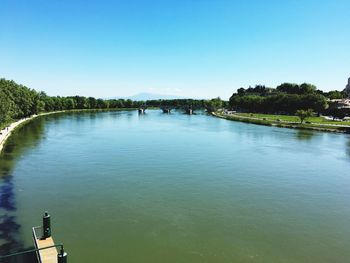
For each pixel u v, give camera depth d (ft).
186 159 211.61
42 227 91.35
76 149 239.71
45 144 258.16
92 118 584.40
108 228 104.06
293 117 580.30
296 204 132.05
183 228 105.81
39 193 136.26
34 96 529.86
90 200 129.29
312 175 179.01
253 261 87.40
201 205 127.03
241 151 246.68
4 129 312.09
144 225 107.04
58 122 472.85
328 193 147.43
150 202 128.67
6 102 298.76
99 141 282.56
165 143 279.08
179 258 87.51
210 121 560.61
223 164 200.03
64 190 140.97
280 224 111.86
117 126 433.07
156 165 192.34
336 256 91.66
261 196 140.56
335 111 538.47
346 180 169.78
